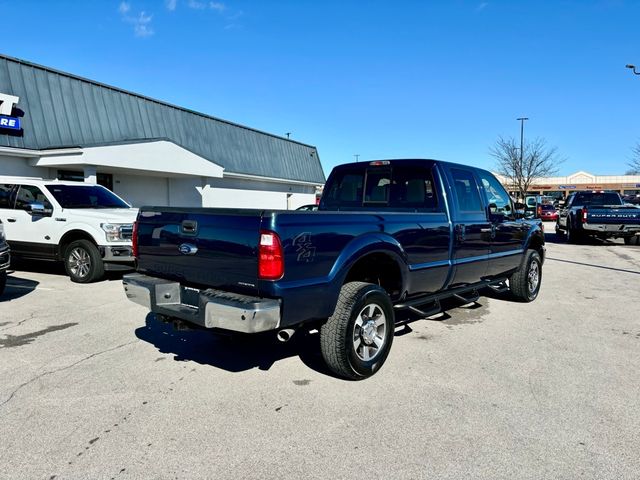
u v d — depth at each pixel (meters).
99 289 7.70
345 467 2.75
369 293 3.99
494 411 3.47
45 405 3.50
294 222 3.50
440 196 5.15
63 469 2.71
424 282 4.84
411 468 2.75
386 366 4.36
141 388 3.82
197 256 3.85
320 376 4.11
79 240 8.14
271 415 3.38
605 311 6.64
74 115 15.73
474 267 5.61
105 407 3.48
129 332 5.34
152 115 19.42
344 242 3.85
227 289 3.67
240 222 3.55
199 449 2.93
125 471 2.70
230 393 3.74
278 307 3.40
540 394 3.77
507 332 5.53
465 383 3.98
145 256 4.34
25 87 14.34
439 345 5.00
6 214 8.84
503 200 6.50
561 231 20.75
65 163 13.59
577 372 4.25
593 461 2.84
